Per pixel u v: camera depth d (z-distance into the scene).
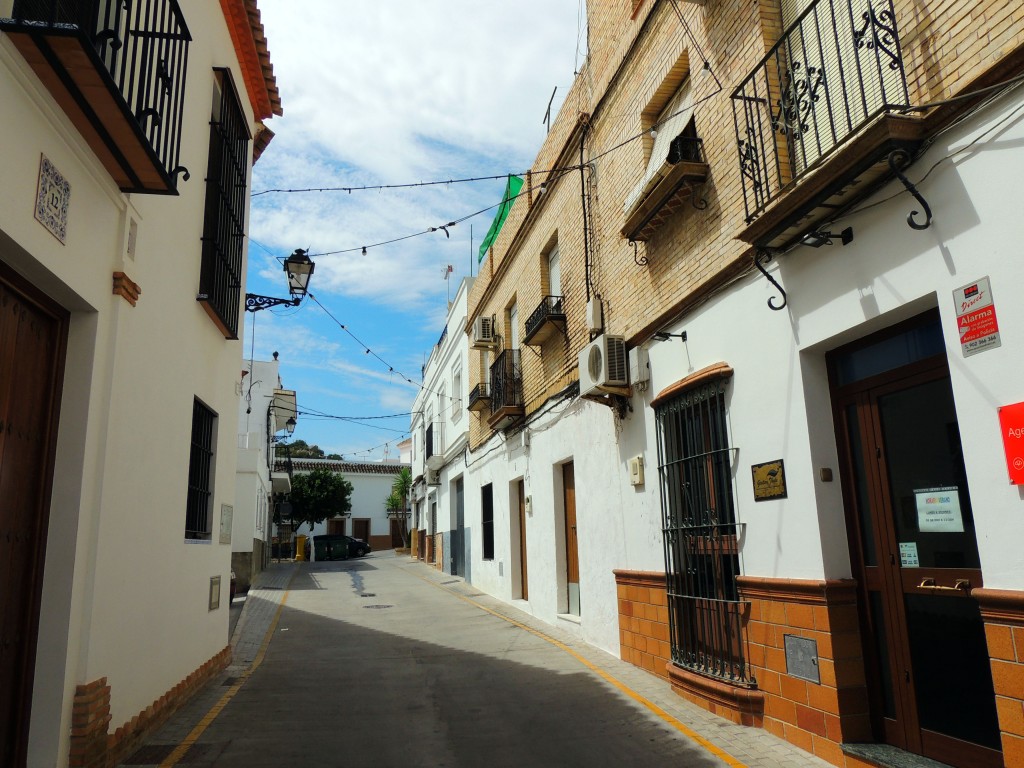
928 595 4.34
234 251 8.17
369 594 16.56
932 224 4.03
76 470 4.35
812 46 5.41
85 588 4.40
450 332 21.53
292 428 31.64
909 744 4.45
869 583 4.81
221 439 7.96
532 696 6.75
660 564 7.29
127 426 5.00
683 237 6.95
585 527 9.52
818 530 4.94
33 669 4.11
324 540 36.91
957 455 4.16
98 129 4.12
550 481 11.26
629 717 5.98
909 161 4.11
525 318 12.70
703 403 6.42
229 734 5.60
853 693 4.73
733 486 5.94
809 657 4.98
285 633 10.92
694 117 6.97
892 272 4.32
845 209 4.64
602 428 8.95
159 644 5.80
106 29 3.84
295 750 5.25
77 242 4.25
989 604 3.59
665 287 7.29
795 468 5.19
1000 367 3.61
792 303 5.25
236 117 8.06
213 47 7.19
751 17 5.90
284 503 36.19
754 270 5.71
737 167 6.03
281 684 7.40
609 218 8.84
